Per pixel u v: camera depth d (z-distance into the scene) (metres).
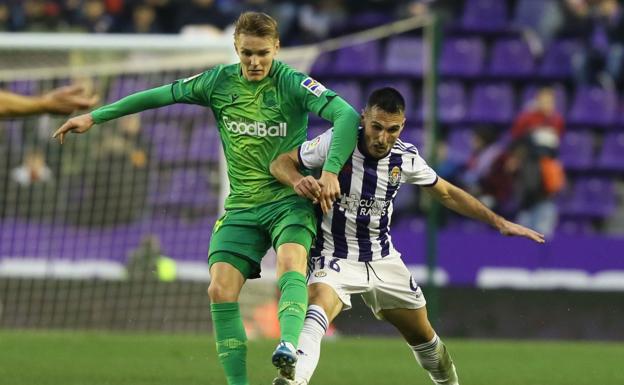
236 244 16.00
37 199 34.31
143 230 34.06
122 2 46.84
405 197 41.72
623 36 48.59
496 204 40.12
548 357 27.33
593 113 47.09
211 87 16.47
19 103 11.21
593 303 36.44
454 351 28.45
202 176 34.12
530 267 36.50
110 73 34.44
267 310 32.28
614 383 21.88
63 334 30.80
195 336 30.98
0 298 34.06
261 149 16.30
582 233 42.31
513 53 48.19
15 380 19.97
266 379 20.78
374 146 15.66
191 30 37.56
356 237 16.30
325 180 15.23
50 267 34.06
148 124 34.34
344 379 21.56
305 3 48.34
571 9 48.91
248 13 16.00
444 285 36.06
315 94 15.95
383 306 16.67
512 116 46.56
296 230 15.71
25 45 30.59
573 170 45.53
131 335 31.08
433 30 33.19
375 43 47.72
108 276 33.88
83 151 34.34
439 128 46.28
